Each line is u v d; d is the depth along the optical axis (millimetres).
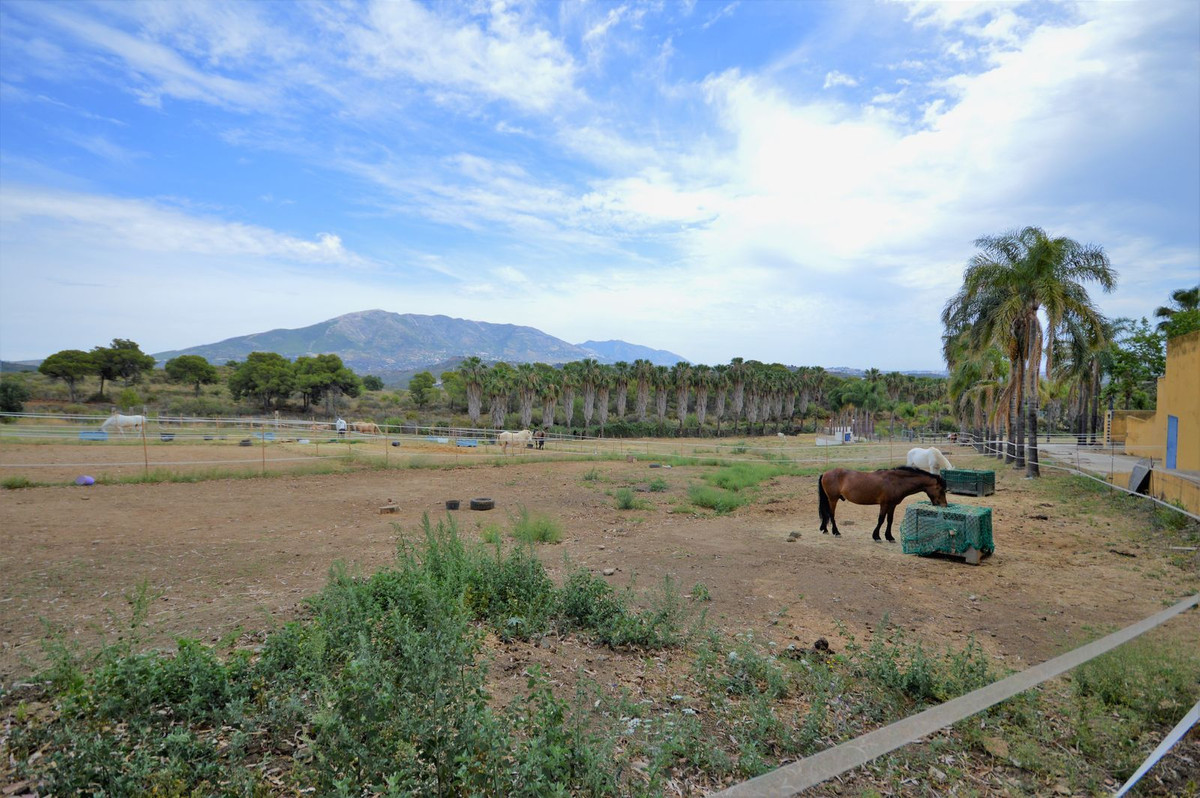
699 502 16469
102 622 5934
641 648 5844
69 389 64250
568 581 6906
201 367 82438
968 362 37875
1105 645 3732
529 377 74312
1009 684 3078
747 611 7281
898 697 4895
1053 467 24234
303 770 3199
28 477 16594
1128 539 11641
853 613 7316
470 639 4934
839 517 14352
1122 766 4027
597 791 3219
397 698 3414
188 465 20297
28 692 4238
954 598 7945
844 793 3693
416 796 2934
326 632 4629
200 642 4777
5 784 3172
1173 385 15648
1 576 7594
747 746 3930
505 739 3227
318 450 27859
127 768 2961
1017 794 3721
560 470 25688
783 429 102125
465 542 9695
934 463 20688
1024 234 21984
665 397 87000
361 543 10336
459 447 36406
